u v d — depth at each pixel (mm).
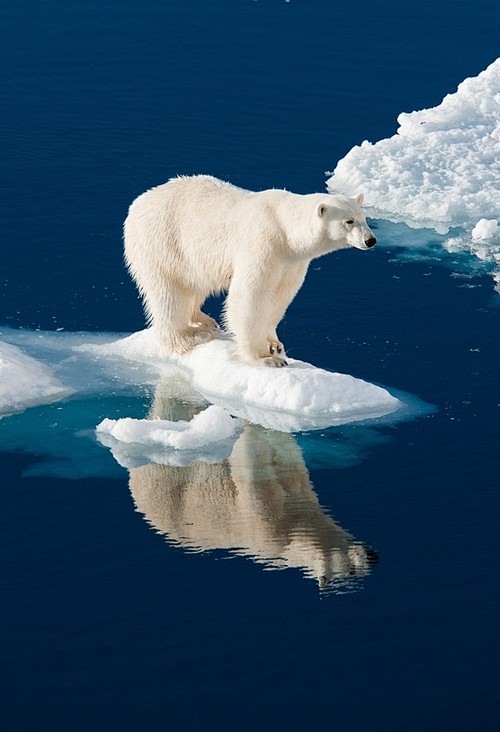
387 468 22812
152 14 53531
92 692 16859
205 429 24094
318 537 20562
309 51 49312
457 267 32531
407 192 36844
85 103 43875
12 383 25891
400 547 20250
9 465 23000
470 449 23453
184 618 18391
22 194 36625
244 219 25438
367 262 32812
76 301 30922
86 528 20828
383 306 30203
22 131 41312
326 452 23516
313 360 27469
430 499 21719
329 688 16953
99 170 38406
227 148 40250
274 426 24656
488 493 21891
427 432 24156
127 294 31375
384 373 26797
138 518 21125
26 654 17609
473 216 35875
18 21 52375
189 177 26875
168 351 27875
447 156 39094
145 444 23922
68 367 27531
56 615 18453
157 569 19625
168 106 43656
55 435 24297
